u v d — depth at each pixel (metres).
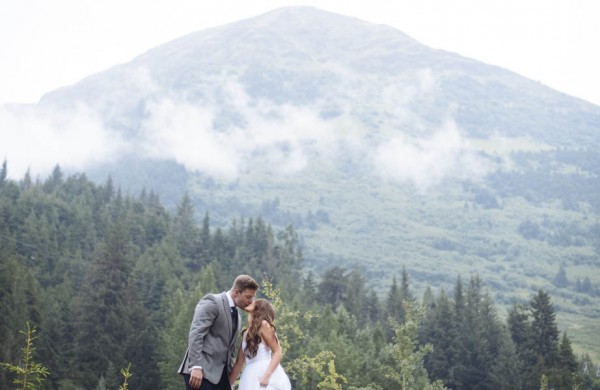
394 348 32.94
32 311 82.31
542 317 115.81
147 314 101.75
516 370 110.62
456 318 135.75
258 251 191.88
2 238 134.62
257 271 171.88
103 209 189.88
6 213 153.62
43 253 137.88
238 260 175.62
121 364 81.81
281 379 9.25
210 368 8.46
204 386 8.44
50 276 130.75
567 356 112.25
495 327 127.81
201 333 8.44
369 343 86.38
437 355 116.19
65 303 103.50
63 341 89.06
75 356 83.00
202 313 8.52
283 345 22.98
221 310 8.62
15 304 79.00
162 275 126.75
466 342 120.50
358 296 147.88
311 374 46.00
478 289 158.00
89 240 158.50
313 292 148.25
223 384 8.77
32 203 168.25
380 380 65.06
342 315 99.50
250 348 9.20
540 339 114.88
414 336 32.97
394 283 151.12
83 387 78.19
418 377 75.69
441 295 131.38
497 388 111.12
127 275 98.75
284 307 23.31
